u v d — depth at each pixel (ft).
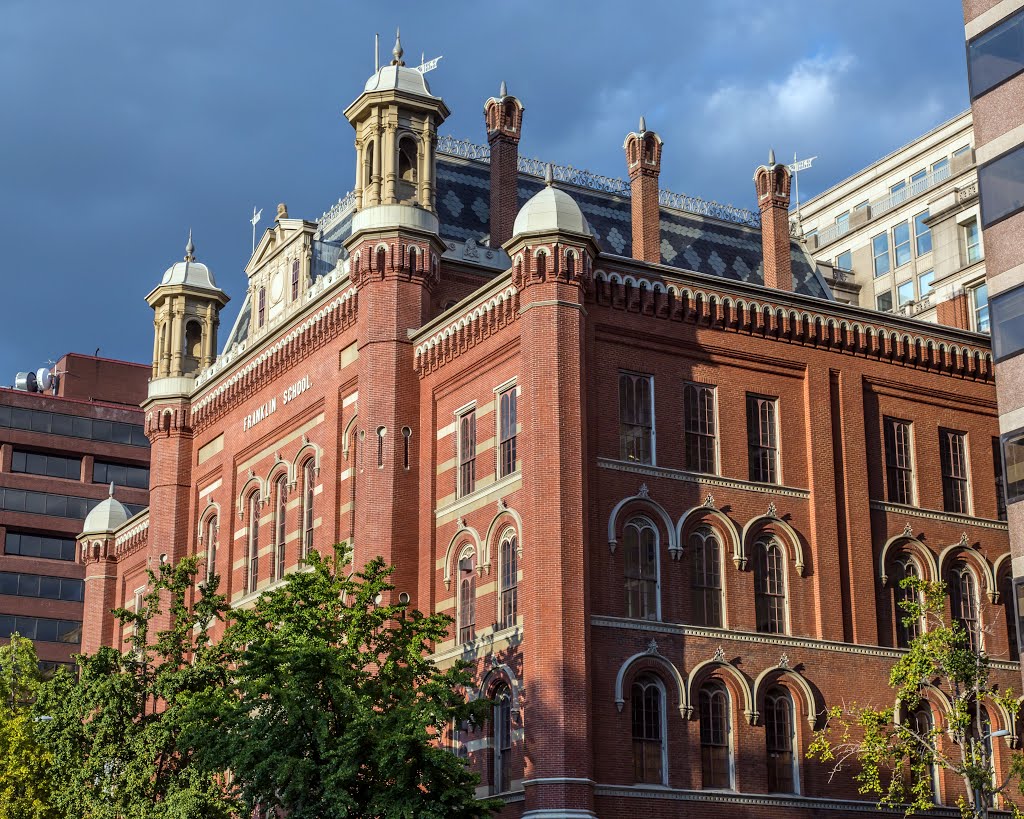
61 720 167.02
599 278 162.09
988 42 151.12
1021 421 142.72
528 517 152.56
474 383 169.99
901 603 154.20
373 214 182.19
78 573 433.07
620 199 219.41
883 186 351.05
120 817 163.02
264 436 208.03
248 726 141.18
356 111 187.83
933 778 166.71
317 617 145.38
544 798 143.23
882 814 162.20
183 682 161.79
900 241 327.67
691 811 151.74
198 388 227.61
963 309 219.00
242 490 212.84
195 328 236.02
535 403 154.30
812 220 369.30
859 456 173.37
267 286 214.07
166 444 229.66
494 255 192.65
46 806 176.55
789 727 160.76
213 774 156.15
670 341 165.17
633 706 152.66
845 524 170.60
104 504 269.64
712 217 219.61
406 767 134.92
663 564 158.71
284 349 203.31
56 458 439.63
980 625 158.10
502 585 160.76
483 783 156.46
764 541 165.89
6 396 435.94
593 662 150.71
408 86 186.50
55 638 424.87
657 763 152.35
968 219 289.33
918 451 178.81
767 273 203.72
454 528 169.27
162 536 226.38
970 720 153.17
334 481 187.83
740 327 169.68
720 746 156.35
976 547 178.91
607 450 158.71
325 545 187.21
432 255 183.21
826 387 173.47
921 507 176.76
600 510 156.25
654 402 162.91
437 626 151.33
